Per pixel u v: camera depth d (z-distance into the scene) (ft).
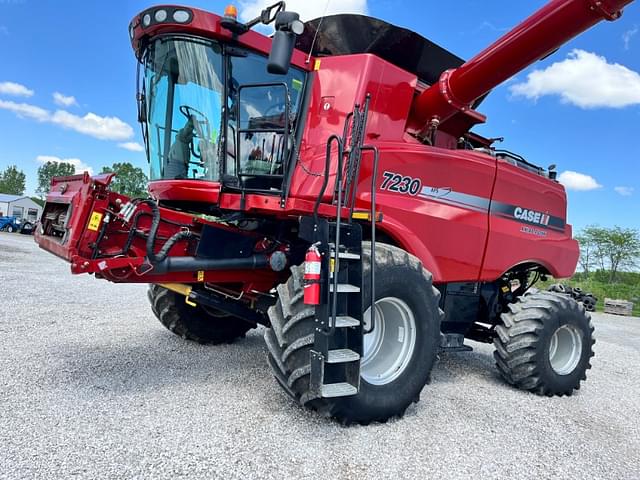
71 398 11.03
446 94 14.93
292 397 10.84
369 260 11.40
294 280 11.00
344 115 13.09
